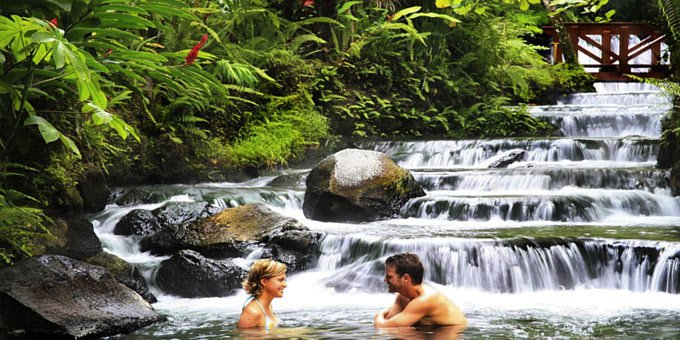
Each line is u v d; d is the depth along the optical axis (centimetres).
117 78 957
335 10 1788
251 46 1638
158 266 971
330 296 909
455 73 1878
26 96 830
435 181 1327
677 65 1648
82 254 960
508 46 1947
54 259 738
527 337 645
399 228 1101
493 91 1911
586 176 1277
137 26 902
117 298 745
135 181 1366
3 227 811
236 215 1074
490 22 1909
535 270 928
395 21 1864
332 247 1015
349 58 1784
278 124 1588
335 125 1720
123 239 1068
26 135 841
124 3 863
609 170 1276
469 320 724
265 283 702
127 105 1362
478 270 932
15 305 690
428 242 959
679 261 891
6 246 833
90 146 1105
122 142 1323
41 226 862
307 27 1798
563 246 944
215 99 1482
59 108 966
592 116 1697
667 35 1809
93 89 736
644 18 2548
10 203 866
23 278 710
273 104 1630
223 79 1549
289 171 1554
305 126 1631
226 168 1473
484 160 1521
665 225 1096
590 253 940
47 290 709
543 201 1160
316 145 1633
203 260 945
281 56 1669
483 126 1762
